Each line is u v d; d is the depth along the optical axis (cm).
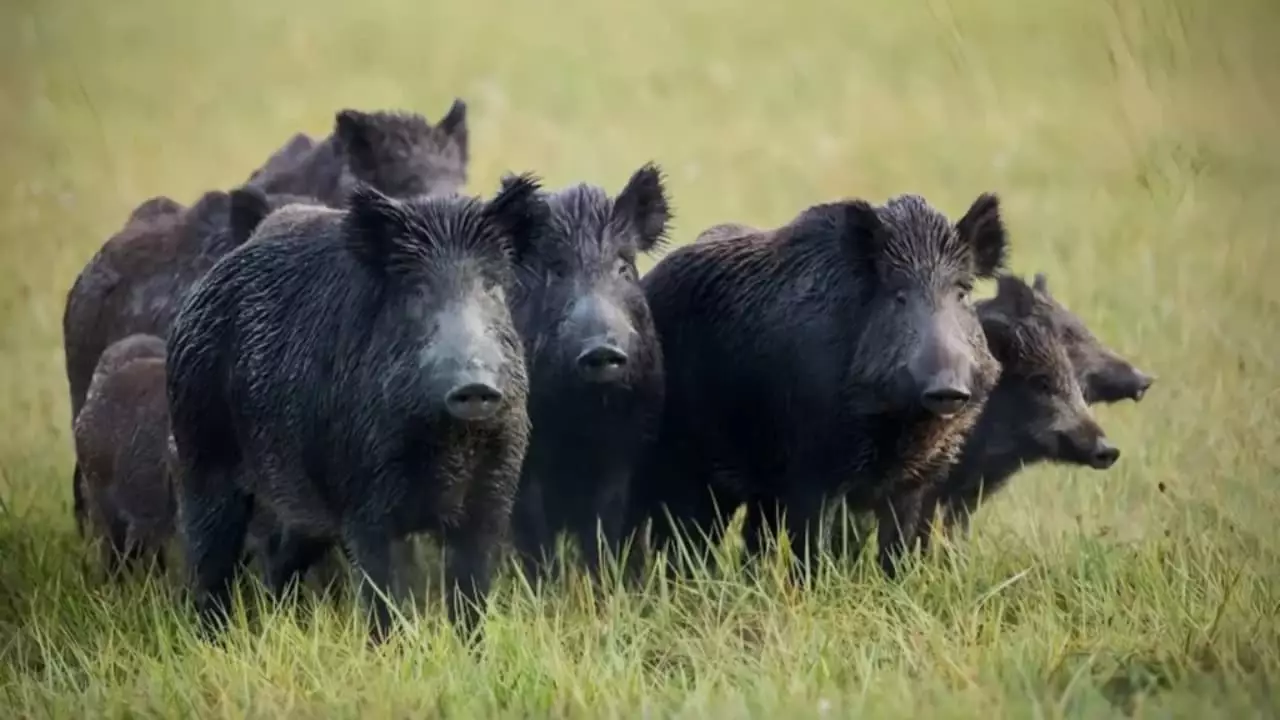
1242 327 4972
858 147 8756
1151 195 6912
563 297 3356
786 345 3400
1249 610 2872
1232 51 8694
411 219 2933
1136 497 3844
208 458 3212
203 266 4069
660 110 10112
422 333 2878
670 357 3634
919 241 3250
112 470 3625
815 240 3456
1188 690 2522
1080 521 3516
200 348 3181
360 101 10412
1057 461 3653
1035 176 7688
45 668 3014
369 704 2641
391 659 2839
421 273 2905
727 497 3641
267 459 3106
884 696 2534
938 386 3109
